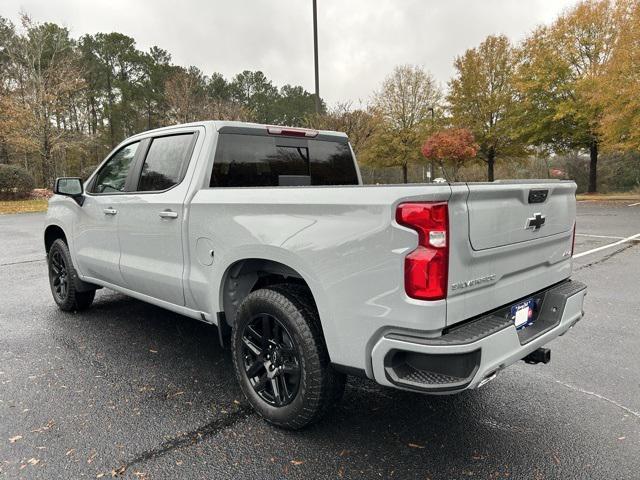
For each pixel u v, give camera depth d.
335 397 2.66
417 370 2.22
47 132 27.41
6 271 7.52
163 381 3.47
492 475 2.35
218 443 2.65
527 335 2.61
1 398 3.18
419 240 2.11
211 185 3.33
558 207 2.94
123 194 3.95
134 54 53.34
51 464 2.45
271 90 59.34
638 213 16.75
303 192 2.57
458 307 2.21
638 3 19.58
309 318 2.59
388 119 34.97
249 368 2.92
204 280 3.17
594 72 24.36
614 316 4.94
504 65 31.00
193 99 31.00
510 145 31.36
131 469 2.41
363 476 2.35
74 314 5.12
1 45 31.48
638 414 2.96
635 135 19.48
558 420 2.89
